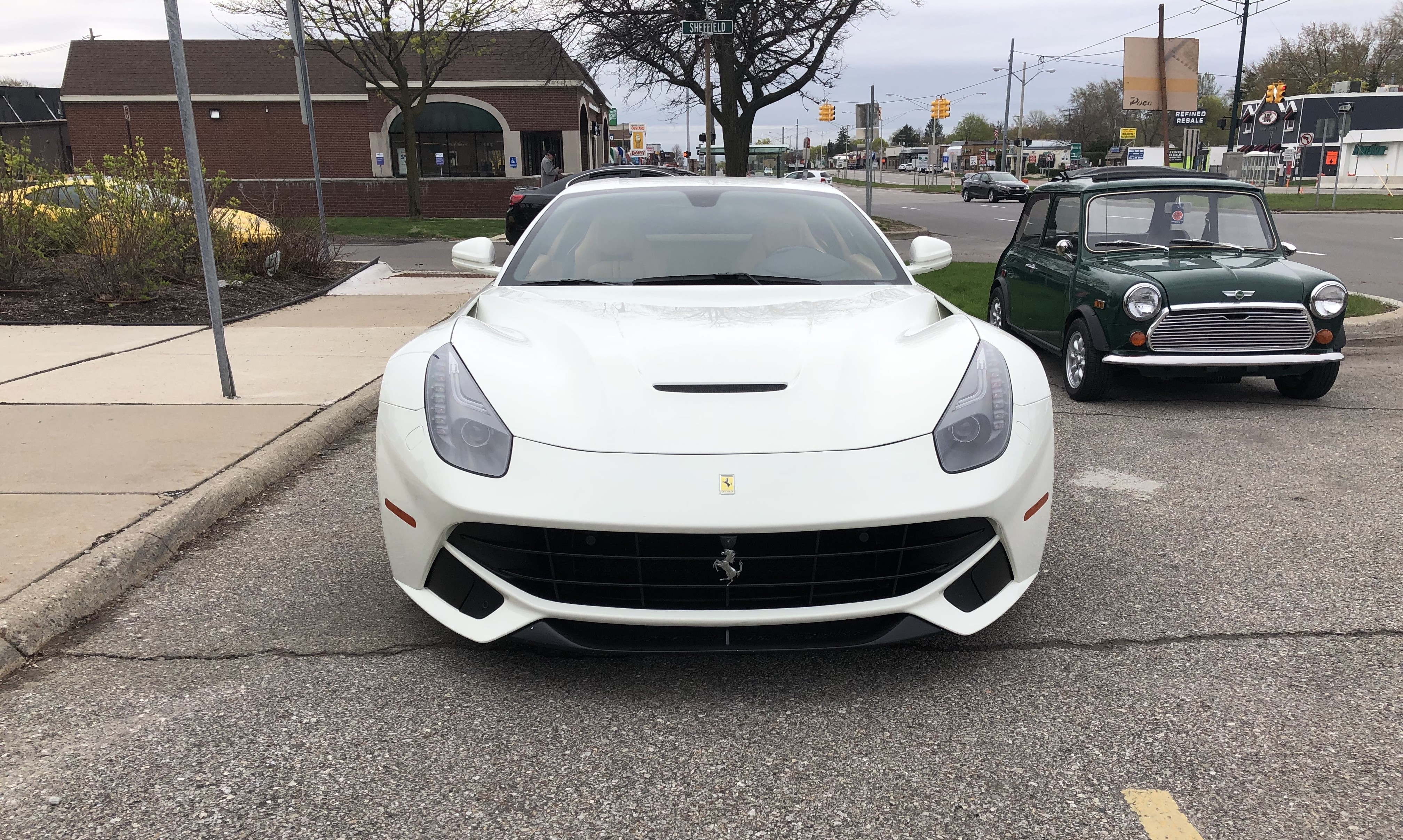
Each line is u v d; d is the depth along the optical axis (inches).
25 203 346.3
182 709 93.9
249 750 87.0
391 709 94.3
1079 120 3459.6
